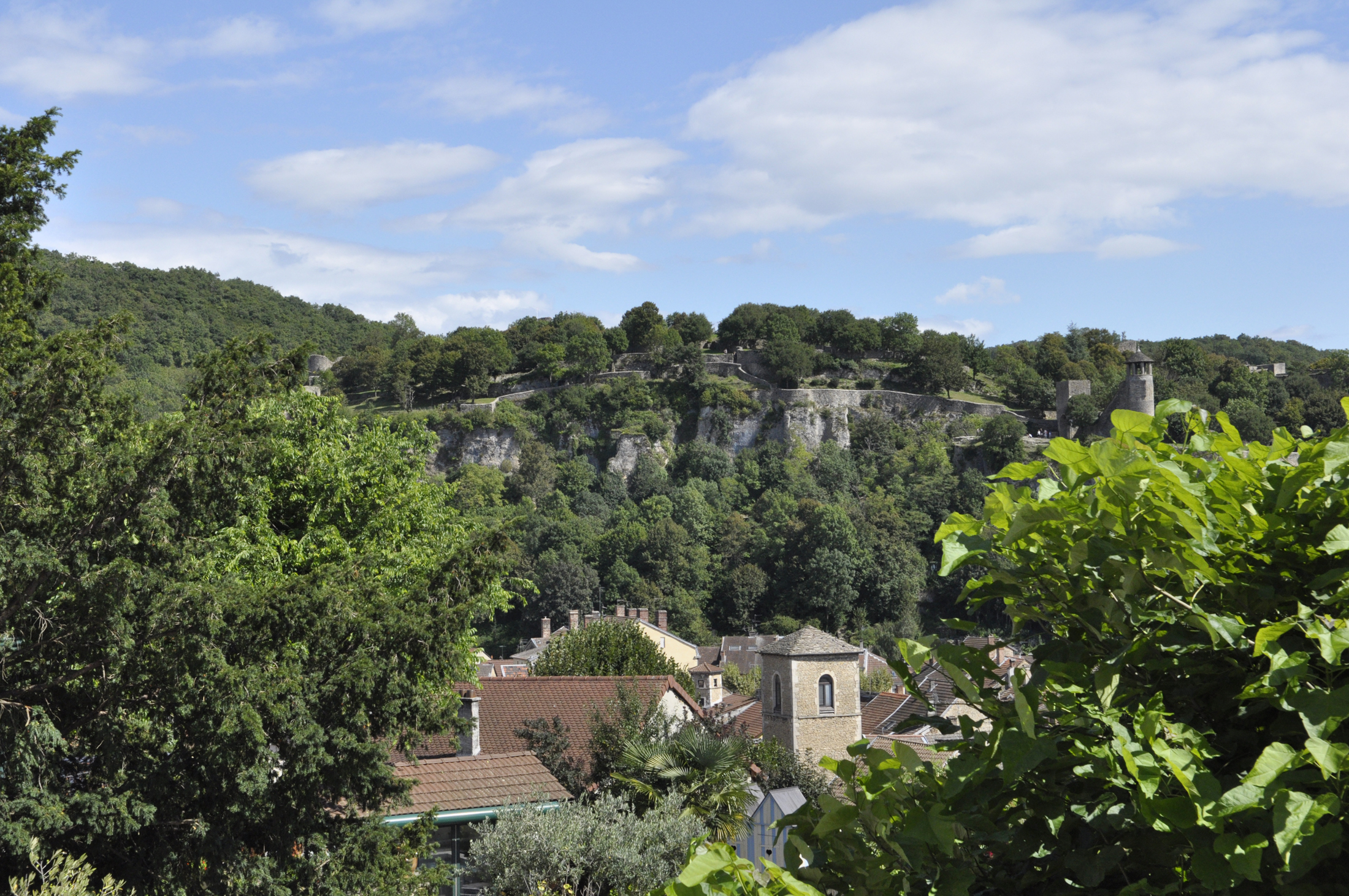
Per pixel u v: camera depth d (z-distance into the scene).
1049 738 2.79
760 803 19.77
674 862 16.31
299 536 23.12
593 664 37.12
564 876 15.41
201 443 12.52
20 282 18.30
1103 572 3.01
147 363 99.56
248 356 15.77
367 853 13.31
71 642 11.47
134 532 11.69
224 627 11.84
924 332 160.75
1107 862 2.82
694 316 180.38
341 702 12.76
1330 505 3.02
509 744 26.27
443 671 14.21
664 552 111.25
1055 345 168.50
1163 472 2.92
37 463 11.47
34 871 10.45
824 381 147.50
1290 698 2.58
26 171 19.48
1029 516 3.14
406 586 21.61
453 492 26.48
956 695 3.29
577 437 141.88
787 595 107.25
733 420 142.50
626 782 19.47
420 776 19.08
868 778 3.41
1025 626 3.57
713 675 72.94
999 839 2.99
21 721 11.02
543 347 159.75
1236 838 2.47
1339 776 2.48
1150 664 3.00
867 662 70.56
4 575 10.88
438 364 156.38
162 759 12.23
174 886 11.68
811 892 2.78
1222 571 3.10
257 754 11.73
